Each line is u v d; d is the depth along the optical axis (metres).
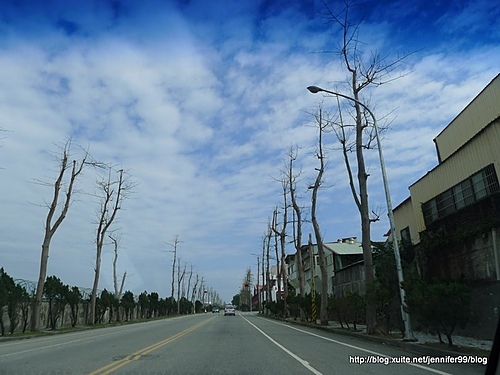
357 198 20.58
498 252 14.45
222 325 30.80
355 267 32.16
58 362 11.05
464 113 20.17
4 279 23.56
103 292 40.00
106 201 38.19
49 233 26.97
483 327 15.13
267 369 9.91
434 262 18.83
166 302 72.25
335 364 10.73
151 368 9.98
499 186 15.04
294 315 43.81
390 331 20.05
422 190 21.09
